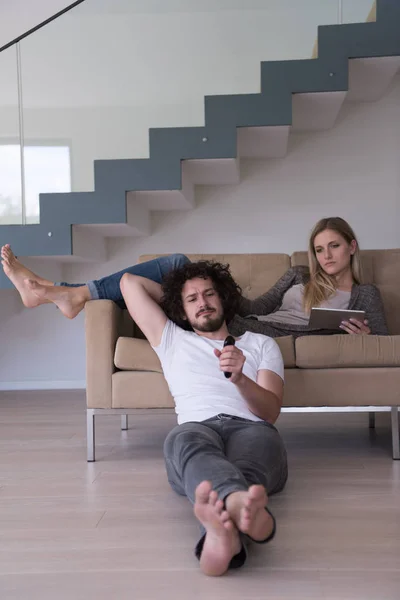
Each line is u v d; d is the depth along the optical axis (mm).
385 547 1466
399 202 4348
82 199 3518
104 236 4363
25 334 4570
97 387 2424
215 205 4422
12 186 3564
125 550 1488
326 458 2402
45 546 1526
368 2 3441
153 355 2402
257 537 1313
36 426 3203
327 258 2727
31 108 3549
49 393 4355
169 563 1402
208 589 1259
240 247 4422
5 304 4570
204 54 3502
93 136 3537
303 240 4398
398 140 4340
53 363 4574
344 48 3418
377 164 4359
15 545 1539
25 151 3555
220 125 3469
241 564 1355
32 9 2977
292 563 1383
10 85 3557
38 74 3547
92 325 2434
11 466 2377
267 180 4406
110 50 3518
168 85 3512
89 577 1334
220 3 3502
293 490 1964
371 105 4355
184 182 3777
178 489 1896
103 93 3537
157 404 2404
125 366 2412
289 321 2736
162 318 2119
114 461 2416
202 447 1546
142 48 3541
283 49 3480
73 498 1931
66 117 3541
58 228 3527
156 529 1632
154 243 4445
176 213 4434
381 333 2670
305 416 3396
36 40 3533
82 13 3516
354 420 3256
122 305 2633
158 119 3520
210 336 2066
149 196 3740
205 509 1265
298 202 4395
